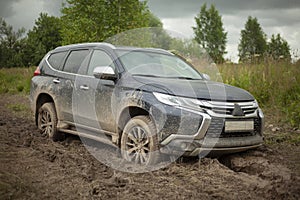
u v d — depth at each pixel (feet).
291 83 29.43
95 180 12.72
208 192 11.75
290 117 24.39
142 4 53.72
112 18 52.85
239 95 15.19
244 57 37.32
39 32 160.56
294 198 11.29
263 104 29.25
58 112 18.93
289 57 34.17
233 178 13.04
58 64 19.95
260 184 12.60
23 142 18.33
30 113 30.09
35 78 21.15
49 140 19.12
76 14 55.72
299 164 15.39
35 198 10.88
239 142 14.49
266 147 17.93
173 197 11.20
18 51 139.03
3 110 31.91
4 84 57.00
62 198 10.97
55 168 14.02
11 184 11.80
